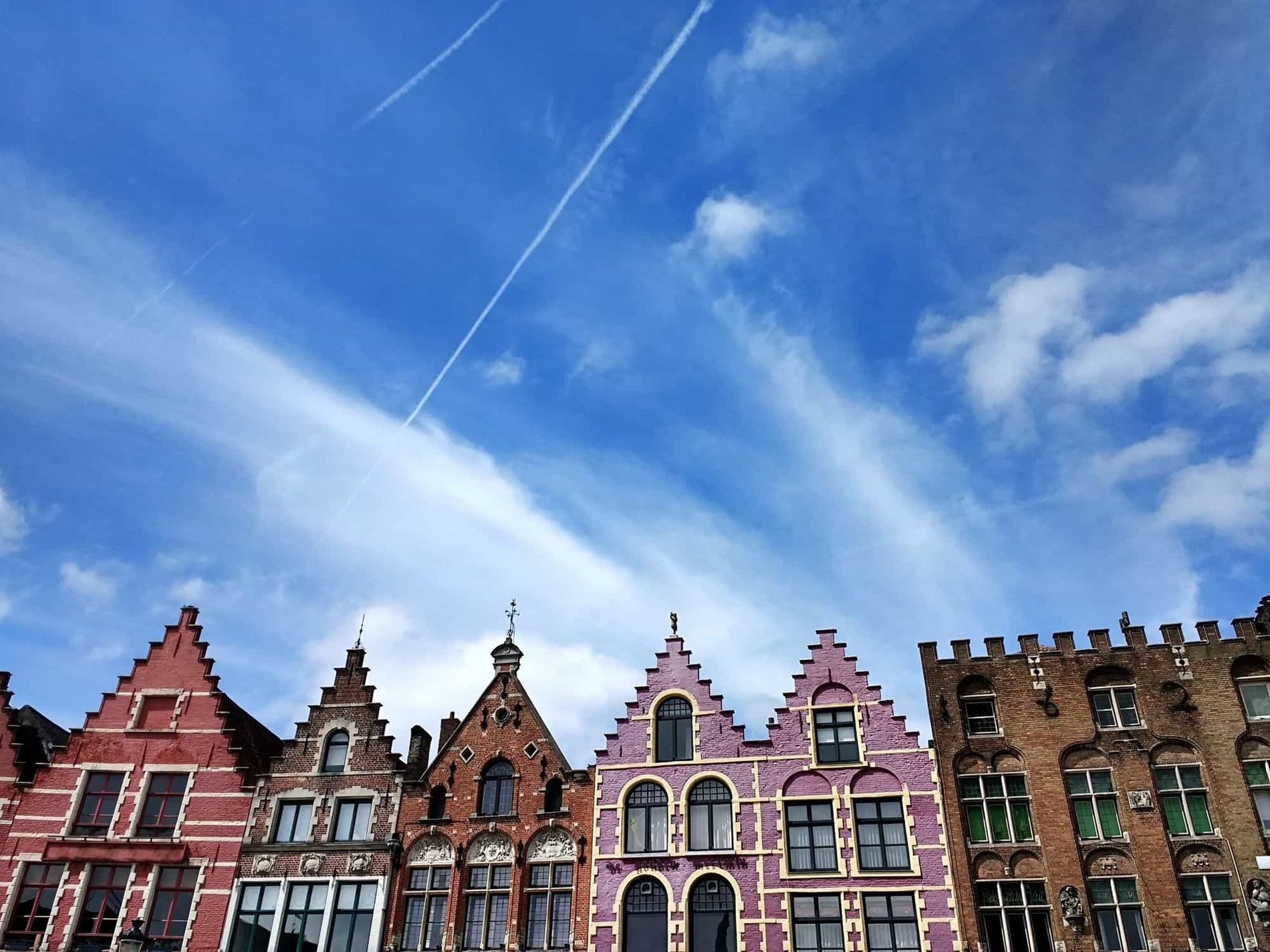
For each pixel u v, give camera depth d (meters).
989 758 33.06
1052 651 34.50
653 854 33.16
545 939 32.66
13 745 38.03
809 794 33.38
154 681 39.00
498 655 38.41
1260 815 30.70
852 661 35.62
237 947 33.62
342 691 38.28
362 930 33.62
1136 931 29.80
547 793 35.16
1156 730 32.53
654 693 36.47
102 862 35.50
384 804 35.75
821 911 31.36
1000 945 30.11
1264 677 32.72
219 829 35.81
